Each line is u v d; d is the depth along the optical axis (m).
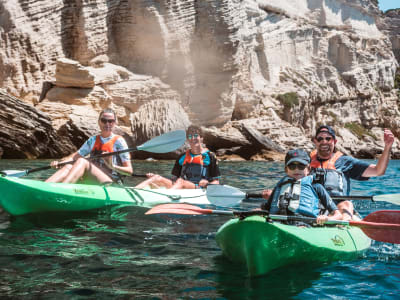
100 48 20.11
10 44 17.28
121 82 19.84
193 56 22.23
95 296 2.52
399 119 37.69
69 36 19.45
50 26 18.56
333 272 3.07
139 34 20.95
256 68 30.59
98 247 3.54
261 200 6.48
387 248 3.80
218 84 23.20
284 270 3.09
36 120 15.58
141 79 20.53
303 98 30.11
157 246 3.62
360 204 6.23
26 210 4.75
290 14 35.06
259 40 30.91
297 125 29.67
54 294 2.53
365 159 28.80
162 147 5.77
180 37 21.52
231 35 22.88
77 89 17.84
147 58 21.30
